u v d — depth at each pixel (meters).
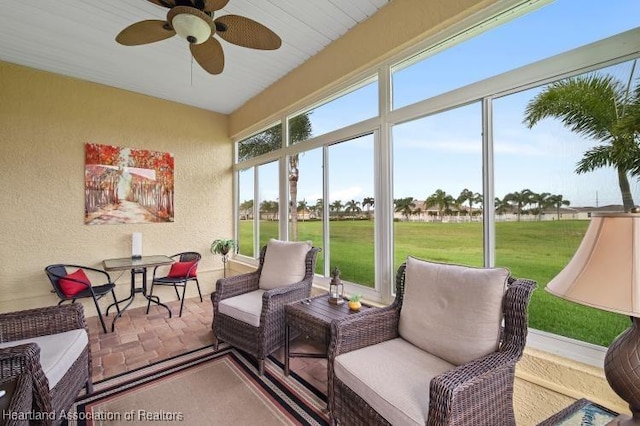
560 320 1.60
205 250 4.62
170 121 4.29
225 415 1.84
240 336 2.48
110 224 3.79
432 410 1.12
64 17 2.47
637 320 0.91
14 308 3.20
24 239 3.27
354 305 2.12
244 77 3.61
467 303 1.50
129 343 2.84
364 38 2.58
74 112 3.55
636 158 1.38
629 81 1.39
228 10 2.44
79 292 3.10
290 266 2.82
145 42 2.06
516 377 1.60
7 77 3.17
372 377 1.40
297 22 2.60
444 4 2.00
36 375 1.39
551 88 1.62
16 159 3.22
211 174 4.70
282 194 3.72
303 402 1.97
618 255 0.87
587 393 1.39
